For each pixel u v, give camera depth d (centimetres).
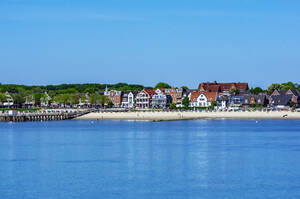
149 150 10200
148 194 6206
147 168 7944
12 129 17288
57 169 7875
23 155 9512
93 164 8344
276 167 7988
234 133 14438
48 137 13600
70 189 6481
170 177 7206
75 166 8162
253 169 7838
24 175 7406
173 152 9838
